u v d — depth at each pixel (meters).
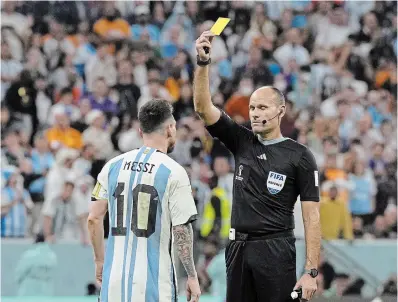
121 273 20.92
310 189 22.38
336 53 67.88
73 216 44.62
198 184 45.41
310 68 65.12
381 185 53.66
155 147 21.67
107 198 21.69
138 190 21.14
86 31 63.84
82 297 41.22
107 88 56.50
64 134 51.88
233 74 63.78
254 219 22.34
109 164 21.78
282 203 22.39
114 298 20.91
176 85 61.34
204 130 52.12
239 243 22.52
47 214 44.09
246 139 23.00
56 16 63.91
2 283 42.84
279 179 22.34
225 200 42.97
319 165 54.56
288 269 22.31
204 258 42.41
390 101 66.06
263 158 22.55
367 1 71.75
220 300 39.28
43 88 57.28
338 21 70.19
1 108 55.28
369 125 60.53
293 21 70.06
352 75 66.62
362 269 43.84
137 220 21.05
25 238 44.09
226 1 68.25
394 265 45.12
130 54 61.94
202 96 22.53
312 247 22.19
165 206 21.09
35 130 55.75
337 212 45.62
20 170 47.91
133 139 52.34
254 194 22.42
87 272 43.44
